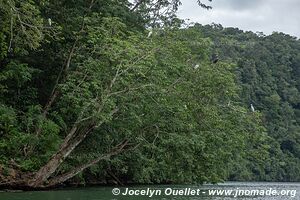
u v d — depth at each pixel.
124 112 22.66
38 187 21.72
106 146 26.86
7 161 21.45
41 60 26.17
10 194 19.11
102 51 21.80
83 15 25.47
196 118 24.45
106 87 21.88
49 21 18.92
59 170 24.19
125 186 30.53
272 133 80.38
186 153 24.52
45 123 22.53
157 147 24.14
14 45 21.44
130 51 21.28
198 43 26.78
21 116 23.52
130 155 29.42
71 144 22.36
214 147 25.12
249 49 98.19
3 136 22.17
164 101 22.56
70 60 25.11
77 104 21.59
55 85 24.91
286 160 79.31
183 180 27.12
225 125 25.05
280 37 127.25
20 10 18.06
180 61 24.52
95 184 31.69
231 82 24.91
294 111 92.88
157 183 36.34
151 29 25.97
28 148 22.42
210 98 24.89
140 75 22.00
